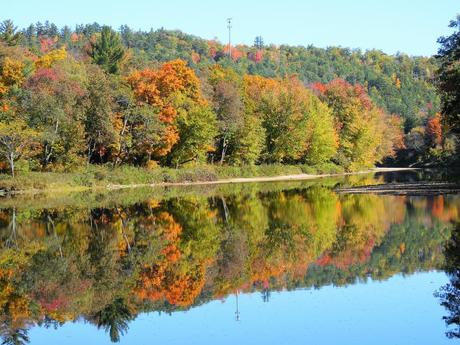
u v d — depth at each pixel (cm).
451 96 5222
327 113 10219
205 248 2808
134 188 6850
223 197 5453
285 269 2328
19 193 5969
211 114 8056
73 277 2247
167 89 7850
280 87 10344
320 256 2567
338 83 13362
